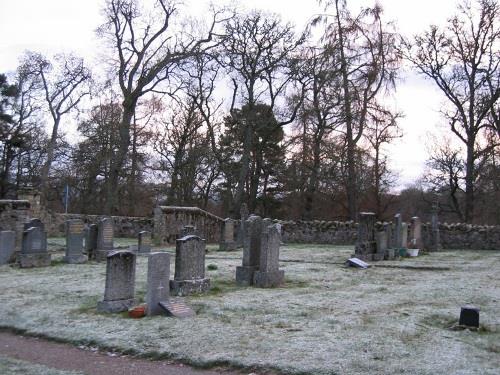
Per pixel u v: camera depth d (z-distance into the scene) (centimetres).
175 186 4438
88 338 831
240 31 3469
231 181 4706
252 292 1228
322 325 871
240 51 3491
